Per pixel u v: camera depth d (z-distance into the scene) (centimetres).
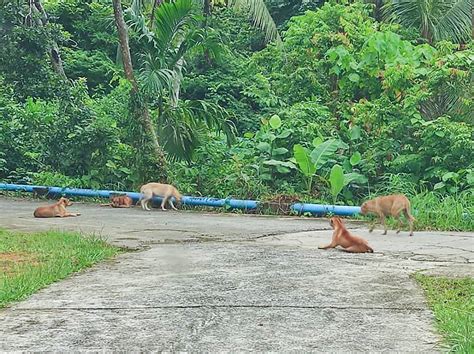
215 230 873
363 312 400
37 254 634
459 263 589
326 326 369
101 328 370
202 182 1279
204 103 1341
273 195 1164
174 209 1190
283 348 329
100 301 436
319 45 1535
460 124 1148
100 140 1355
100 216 1059
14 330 368
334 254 645
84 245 686
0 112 1585
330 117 1385
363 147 1281
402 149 1241
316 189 1220
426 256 636
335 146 1212
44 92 1375
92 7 2406
